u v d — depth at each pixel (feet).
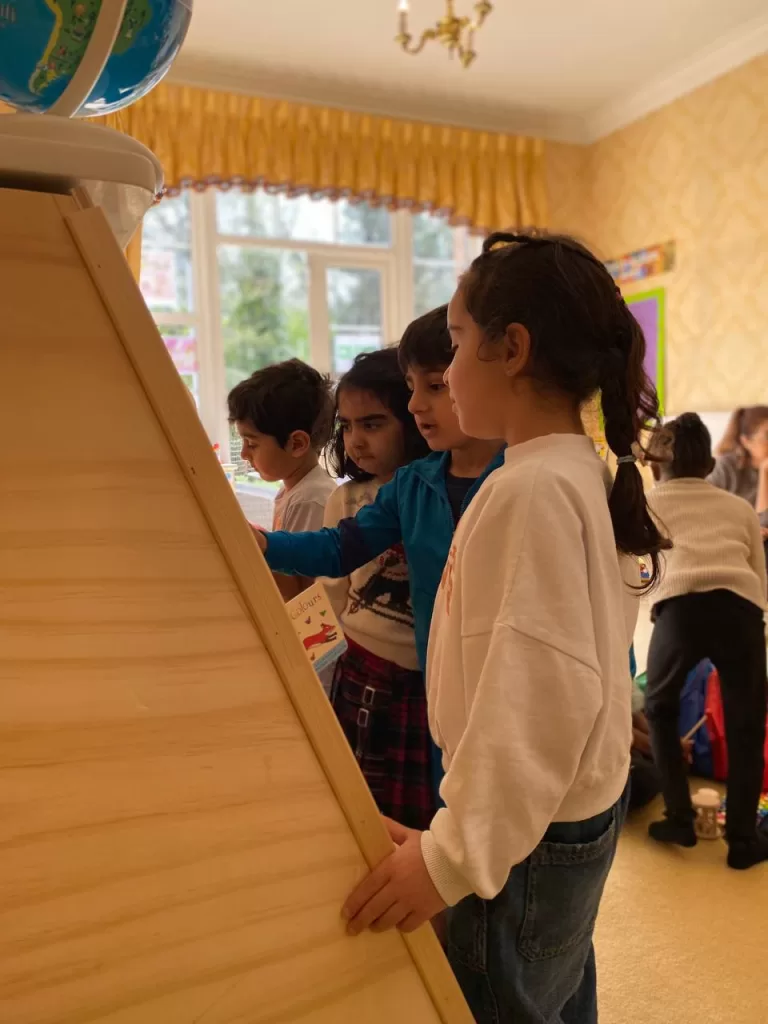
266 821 1.62
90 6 1.58
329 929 1.68
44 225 1.56
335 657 3.21
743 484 11.35
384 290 14.19
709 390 12.70
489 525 2.13
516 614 1.96
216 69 11.94
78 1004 1.42
